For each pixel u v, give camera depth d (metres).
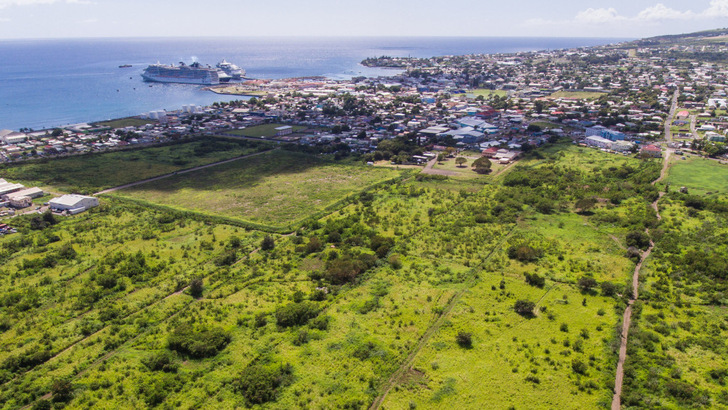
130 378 70.88
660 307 87.12
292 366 73.00
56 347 79.81
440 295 94.31
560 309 88.25
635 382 67.50
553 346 77.25
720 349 73.69
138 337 82.50
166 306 93.06
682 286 94.44
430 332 82.25
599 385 67.44
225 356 75.94
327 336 81.06
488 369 71.75
